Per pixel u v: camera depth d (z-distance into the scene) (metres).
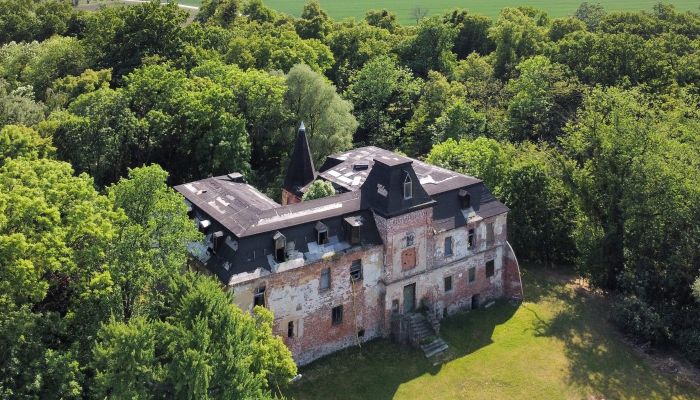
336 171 72.25
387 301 60.28
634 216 72.38
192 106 81.94
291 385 54.47
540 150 88.81
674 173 69.88
